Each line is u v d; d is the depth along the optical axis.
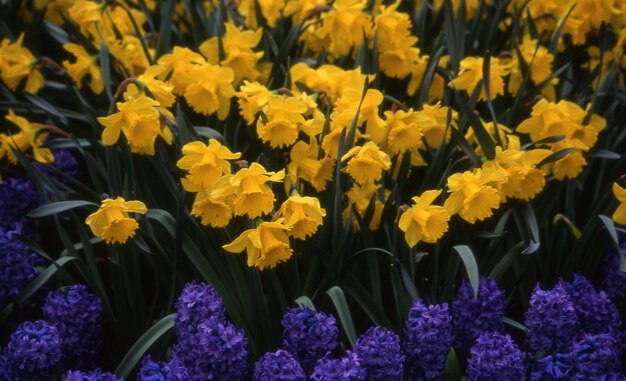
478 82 2.32
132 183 2.32
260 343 2.23
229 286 2.25
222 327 2.06
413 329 2.12
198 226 2.26
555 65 2.62
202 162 2.14
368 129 2.26
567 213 2.40
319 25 2.55
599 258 2.38
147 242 2.27
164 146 2.34
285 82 2.39
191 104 2.37
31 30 2.64
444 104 2.40
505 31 2.64
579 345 2.10
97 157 2.40
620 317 2.30
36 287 2.24
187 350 2.10
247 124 2.35
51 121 2.55
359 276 2.29
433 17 2.70
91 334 2.22
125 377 2.14
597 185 2.44
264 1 2.58
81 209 2.44
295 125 2.22
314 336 2.11
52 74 2.67
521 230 2.29
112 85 2.51
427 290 2.24
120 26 2.66
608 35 2.61
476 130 2.25
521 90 2.43
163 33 2.55
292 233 2.14
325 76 2.36
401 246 2.24
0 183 2.47
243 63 2.46
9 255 2.25
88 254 2.27
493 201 2.18
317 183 2.26
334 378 2.02
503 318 2.25
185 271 2.30
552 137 2.30
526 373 2.18
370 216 2.23
